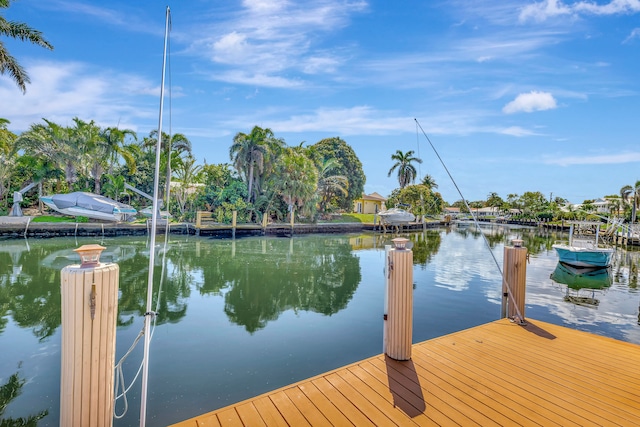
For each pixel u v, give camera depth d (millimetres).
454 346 3834
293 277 9773
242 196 26734
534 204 51656
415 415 2473
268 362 4227
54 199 18062
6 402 3285
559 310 6988
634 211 36031
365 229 30547
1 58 12883
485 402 2658
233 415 2453
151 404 3248
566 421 2420
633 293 8703
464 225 47344
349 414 2477
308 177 27922
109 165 24141
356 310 6574
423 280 9555
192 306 6773
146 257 12695
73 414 1830
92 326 1854
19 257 11836
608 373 3189
